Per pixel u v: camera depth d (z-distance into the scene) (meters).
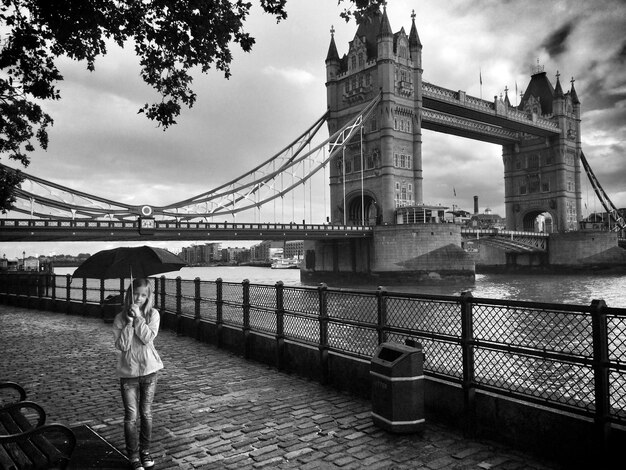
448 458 5.99
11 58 9.70
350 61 99.00
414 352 6.82
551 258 118.88
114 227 60.34
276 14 9.59
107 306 20.56
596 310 5.37
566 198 132.12
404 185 93.69
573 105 139.00
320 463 5.92
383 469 5.72
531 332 6.05
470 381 6.68
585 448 5.50
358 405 8.14
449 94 104.31
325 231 78.94
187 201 76.56
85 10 8.88
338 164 101.38
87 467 5.42
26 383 10.01
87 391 9.35
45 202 60.56
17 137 14.88
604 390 5.34
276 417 7.62
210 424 7.37
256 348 11.84
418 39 97.62
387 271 83.19
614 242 115.75
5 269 50.91
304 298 10.11
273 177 86.19
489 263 132.88
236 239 73.38
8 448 4.25
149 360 5.87
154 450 6.42
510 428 6.28
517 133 138.12
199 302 14.85
